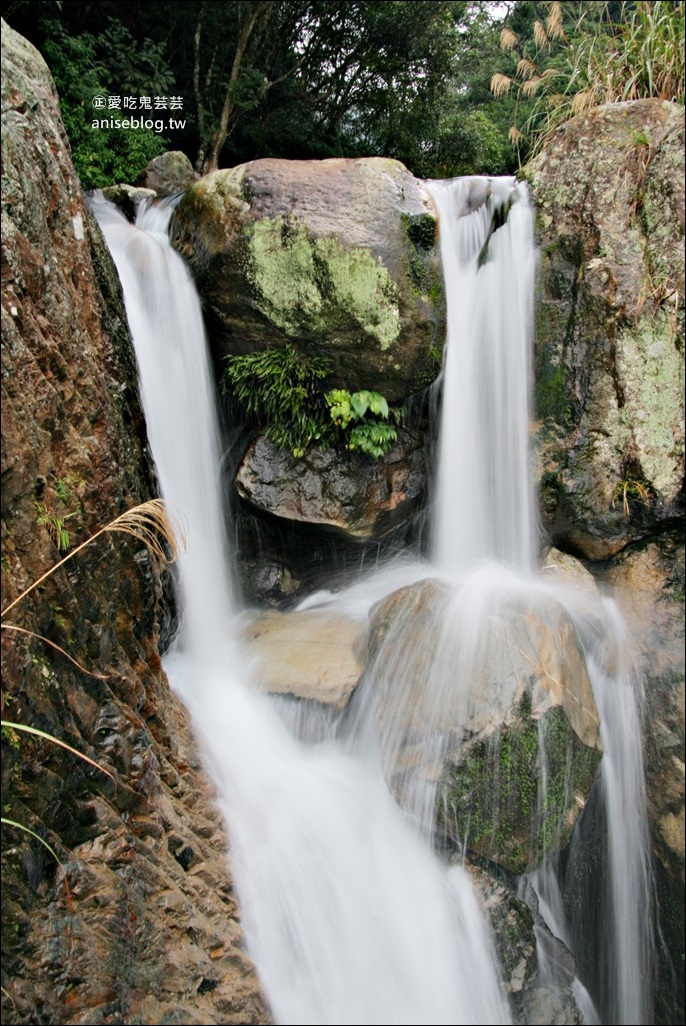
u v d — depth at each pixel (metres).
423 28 13.22
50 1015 2.45
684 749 3.90
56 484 2.83
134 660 3.37
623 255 4.41
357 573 5.37
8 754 2.39
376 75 14.02
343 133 14.88
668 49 4.75
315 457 4.79
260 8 10.87
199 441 4.81
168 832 3.12
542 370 4.77
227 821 3.46
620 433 4.44
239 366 4.69
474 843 3.51
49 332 2.85
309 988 3.24
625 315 4.39
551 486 4.75
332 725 4.06
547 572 4.67
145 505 3.13
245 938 3.17
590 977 4.08
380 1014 3.27
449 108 15.34
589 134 4.62
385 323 4.51
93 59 9.34
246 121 12.42
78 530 2.94
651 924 4.02
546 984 3.54
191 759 3.55
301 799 3.72
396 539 5.29
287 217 4.50
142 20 10.89
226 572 5.04
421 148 15.49
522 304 4.82
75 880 2.65
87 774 2.82
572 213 4.64
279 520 4.86
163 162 8.12
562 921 4.05
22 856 2.44
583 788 3.67
